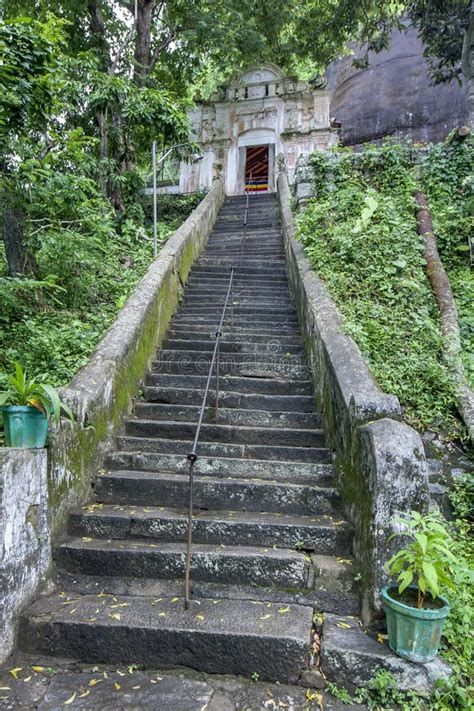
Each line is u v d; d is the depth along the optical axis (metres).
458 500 4.05
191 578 3.09
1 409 2.94
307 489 3.59
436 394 5.06
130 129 10.32
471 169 8.32
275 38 15.12
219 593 2.97
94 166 8.78
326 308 5.35
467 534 3.78
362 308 5.90
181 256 7.64
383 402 3.26
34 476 2.91
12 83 4.91
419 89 18.02
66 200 6.73
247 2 13.62
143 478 3.76
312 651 2.58
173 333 6.33
